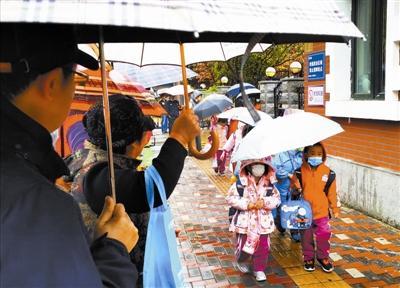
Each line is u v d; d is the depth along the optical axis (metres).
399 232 5.50
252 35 1.53
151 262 1.64
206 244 5.45
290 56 18.25
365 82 6.48
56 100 1.11
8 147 1.00
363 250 5.01
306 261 4.54
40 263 0.87
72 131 2.74
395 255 4.84
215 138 1.76
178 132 1.65
